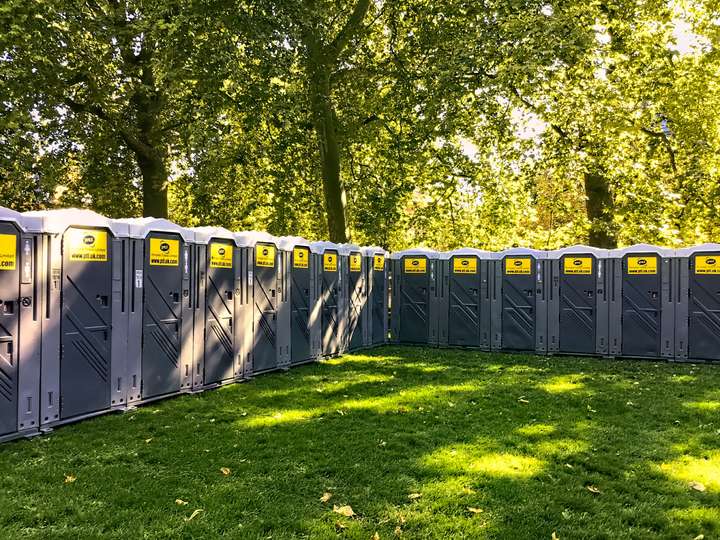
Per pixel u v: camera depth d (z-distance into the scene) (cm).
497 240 1952
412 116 1459
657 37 1592
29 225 541
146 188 1525
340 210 1507
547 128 1683
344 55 1465
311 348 1020
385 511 371
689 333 1026
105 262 628
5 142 1279
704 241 1675
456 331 1234
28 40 1088
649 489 418
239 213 1609
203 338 769
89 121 1466
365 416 619
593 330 1099
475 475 438
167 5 1130
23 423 534
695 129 1716
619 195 1565
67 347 582
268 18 1201
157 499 389
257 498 393
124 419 607
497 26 1305
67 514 367
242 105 1234
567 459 481
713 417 618
